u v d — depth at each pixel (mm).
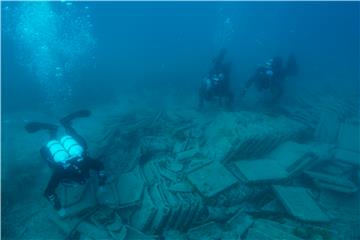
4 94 13977
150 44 36625
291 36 56312
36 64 20047
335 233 5375
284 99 11664
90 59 22766
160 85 15281
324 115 9500
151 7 104500
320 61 24594
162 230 5297
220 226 5438
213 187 5715
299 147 7512
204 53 27625
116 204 5445
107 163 6883
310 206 5707
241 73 17734
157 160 6711
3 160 7520
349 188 6594
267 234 5094
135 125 8680
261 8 102062
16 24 33438
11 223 5410
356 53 32906
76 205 5293
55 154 4520
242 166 6539
